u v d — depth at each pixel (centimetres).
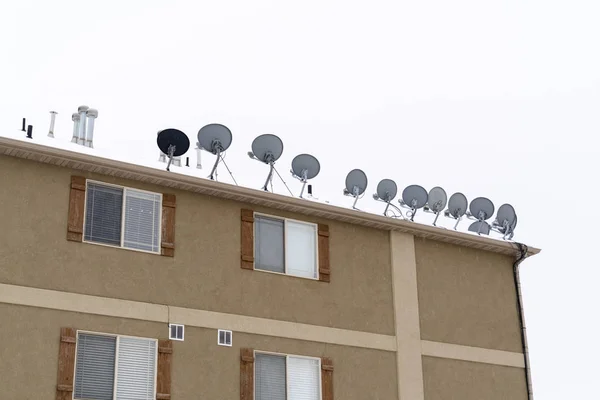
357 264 3167
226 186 2975
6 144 2675
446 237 3359
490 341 3338
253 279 2955
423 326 3209
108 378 2650
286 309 2980
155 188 2909
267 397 2864
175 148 3048
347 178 3356
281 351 2922
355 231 3212
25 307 2595
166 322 2773
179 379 2738
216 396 2773
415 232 3300
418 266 3284
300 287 3030
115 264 2759
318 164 3300
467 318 3316
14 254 2628
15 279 2608
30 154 2716
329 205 3148
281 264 3041
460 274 3372
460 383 3212
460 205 3547
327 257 3116
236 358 2839
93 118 3359
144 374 2705
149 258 2817
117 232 2805
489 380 3278
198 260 2886
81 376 2617
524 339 3409
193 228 2914
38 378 2548
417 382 3116
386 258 3238
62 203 2742
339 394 2975
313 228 3147
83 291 2686
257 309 2928
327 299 3064
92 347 2656
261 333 2906
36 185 2722
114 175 2850
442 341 3231
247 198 3019
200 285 2861
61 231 2712
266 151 3203
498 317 3394
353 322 3084
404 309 3186
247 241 2984
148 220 2866
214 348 2814
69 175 2781
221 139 3136
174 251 2858
